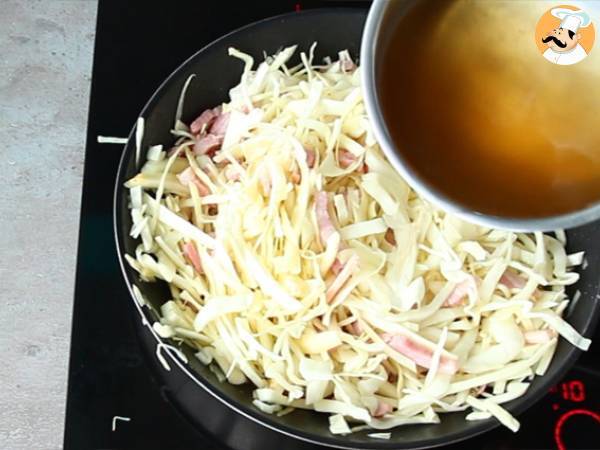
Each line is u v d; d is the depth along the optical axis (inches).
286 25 18.4
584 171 13.5
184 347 15.9
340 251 15.9
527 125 13.7
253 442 16.3
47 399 17.5
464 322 16.5
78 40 21.2
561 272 17.5
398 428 15.7
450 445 16.4
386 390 16.1
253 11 20.8
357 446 14.2
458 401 16.0
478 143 13.8
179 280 16.4
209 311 15.8
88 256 17.6
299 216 16.0
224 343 16.0
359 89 17.3
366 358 15.9
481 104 13.8
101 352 16.8
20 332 18.0
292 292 15.7
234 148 17.3
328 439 14.3
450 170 13.7
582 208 13.2
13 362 17.7
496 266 16.7
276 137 16.8
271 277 15.7
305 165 16.2
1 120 20.0
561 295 17.2
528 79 13.8
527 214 13.4
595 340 17.7
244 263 16.0
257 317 15.9
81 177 19.7
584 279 17.4
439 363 15.7
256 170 16.5
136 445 16.0
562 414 16.9
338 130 17.1
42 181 19.5
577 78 13.7
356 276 15.8
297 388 15.5
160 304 16.4
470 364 16.2
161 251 16.7
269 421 14.3
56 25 21.2
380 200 16.5
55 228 19.1
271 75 18.2
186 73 17.6
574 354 16.0
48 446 17.2
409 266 16.3
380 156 17.0
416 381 15.9
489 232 17.2
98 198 18.2
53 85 20.6
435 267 16.7
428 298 16.6
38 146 19.8
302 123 17.0
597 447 16.6
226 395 14.6
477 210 13.4
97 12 20.5
